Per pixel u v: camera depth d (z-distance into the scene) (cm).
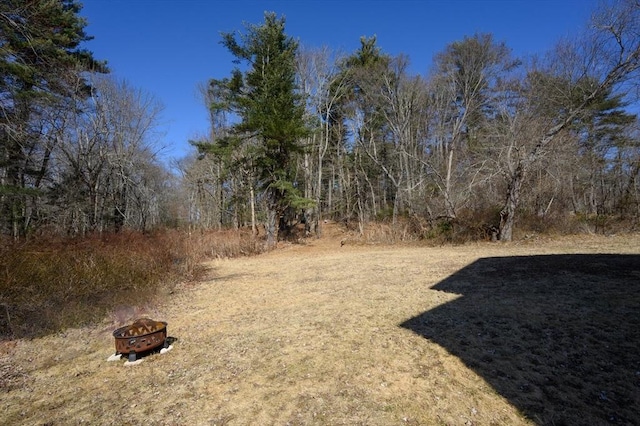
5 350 420
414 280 723
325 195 2809
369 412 261
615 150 1738
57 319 514
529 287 590
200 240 1377
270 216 1720
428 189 1758
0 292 539
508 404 263
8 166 1062
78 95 1272
